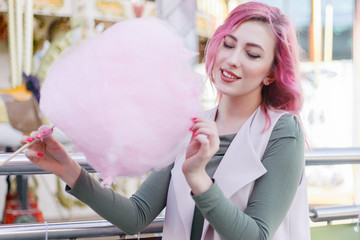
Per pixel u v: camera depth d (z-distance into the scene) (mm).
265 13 1386
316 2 5305
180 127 1120
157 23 1157
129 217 1478
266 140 1376
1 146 3539
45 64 3830
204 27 4602
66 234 1625
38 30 4168
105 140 1051
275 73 1438
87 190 1406
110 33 1121
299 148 1363
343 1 5320
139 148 1061
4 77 4191
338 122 5359
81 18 4023
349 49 5348
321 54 5320
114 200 1458
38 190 4004
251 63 1369
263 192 1316
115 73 1059
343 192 5414
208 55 1451
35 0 4016
